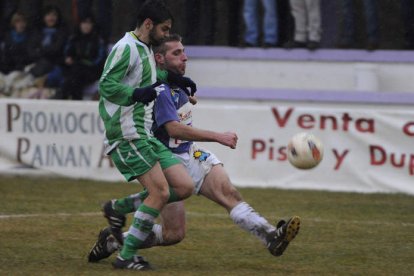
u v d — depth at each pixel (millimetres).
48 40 40781
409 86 40562
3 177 36562
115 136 18312
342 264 20141
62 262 19641
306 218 27703
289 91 40406
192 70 42688
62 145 36500
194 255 21078
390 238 24125
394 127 33719
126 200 19156
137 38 18297
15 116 36812
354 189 34188
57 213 27859
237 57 42031
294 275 18641
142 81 18312
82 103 36281
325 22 41594
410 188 33625
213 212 28594
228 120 35125
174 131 18625
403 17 40688
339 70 41094
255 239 23531
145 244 19281
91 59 40281
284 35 41938
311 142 19406
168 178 18484
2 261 19672
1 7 42156
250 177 35062
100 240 19328
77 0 41375
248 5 41531
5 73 41281
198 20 42594
